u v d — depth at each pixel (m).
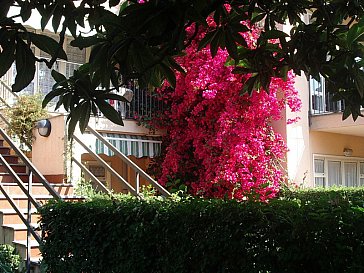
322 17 4.07
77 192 9.38
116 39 2.77
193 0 2.85
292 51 4.04
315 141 12.59
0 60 2.68
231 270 4.66
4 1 2.82
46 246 6.50
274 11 4.11
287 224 4.25
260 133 10.73
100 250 5.99
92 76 2.95
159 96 12.23
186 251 5.11
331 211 4.04
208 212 4.91
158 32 2.72
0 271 6.43
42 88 12.05
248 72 4.35
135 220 5.69
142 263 5.58
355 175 14.01
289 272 4.25
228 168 10.34
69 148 9.56
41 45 2.71
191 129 11.52
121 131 12.10
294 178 11.76
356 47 3.78
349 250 3.89
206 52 10.66
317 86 12.87
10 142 7.55
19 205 8.38
